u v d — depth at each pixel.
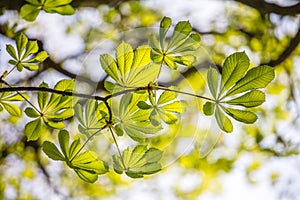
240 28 3.55
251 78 1.08
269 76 1.08
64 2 1.16
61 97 1.22
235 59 1.08
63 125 1.23
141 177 1.10
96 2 2.20
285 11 2.68
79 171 1.12
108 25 3.41
